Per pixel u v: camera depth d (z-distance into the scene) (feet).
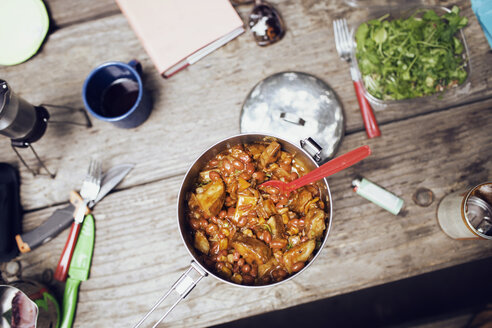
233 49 2.09
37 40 2.10
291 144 1.65
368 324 2.63
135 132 2.06
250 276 1.73
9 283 1.80
